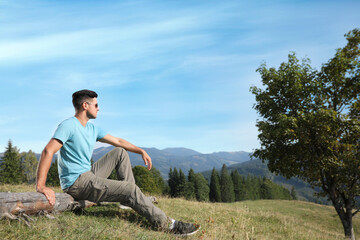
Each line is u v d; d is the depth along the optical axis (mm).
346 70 11945
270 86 12914
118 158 3695
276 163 12711
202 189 80438
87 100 3348
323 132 11016
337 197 12492
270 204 31031
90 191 3229
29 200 3006
